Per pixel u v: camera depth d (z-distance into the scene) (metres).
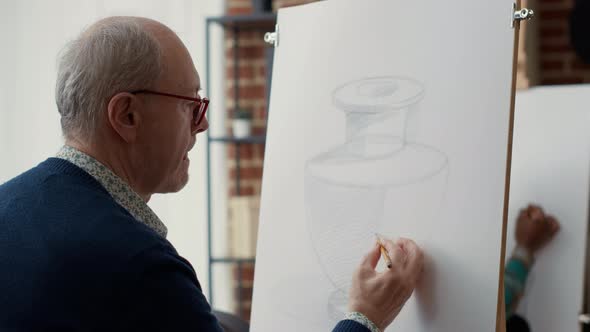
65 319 1.04
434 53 1.39
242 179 3.39
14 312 1.05
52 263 1.05
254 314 1.59
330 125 1.53
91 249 1.05
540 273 2.02
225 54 3.37
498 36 1.31
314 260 1.51
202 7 3.35
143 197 1.26
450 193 1.33
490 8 1.33
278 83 1.64
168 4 3.34
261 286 1.59
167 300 1.06
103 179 1.16
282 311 1.55
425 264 1.34
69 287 1.04
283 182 1.59
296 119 1.59
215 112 3.36
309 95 1.57
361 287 1.27
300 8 1.63
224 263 3.37
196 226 3.36
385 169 1.43
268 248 1.59
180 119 1.21
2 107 3.38
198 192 3.35
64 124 1.19
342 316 1.45
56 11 3.36
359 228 1.44
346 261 1.46
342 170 1.49
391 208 1.40
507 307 2.02
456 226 1.31
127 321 1.04
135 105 1.15
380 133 1.44
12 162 3.40
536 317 2.02
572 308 1.99
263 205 1.61
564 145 2.04
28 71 3.38
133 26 1.17
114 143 1.17
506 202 1.27
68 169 1.15
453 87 1.35
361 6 1.52
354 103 1.49
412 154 1.39
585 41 3.07
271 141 1.63
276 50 1.66
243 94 3.40
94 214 1.09
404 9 1.45
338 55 1.54
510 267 2.04
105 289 1.04
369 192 1.44
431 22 1.40
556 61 3.18
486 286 1.26
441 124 1.35
